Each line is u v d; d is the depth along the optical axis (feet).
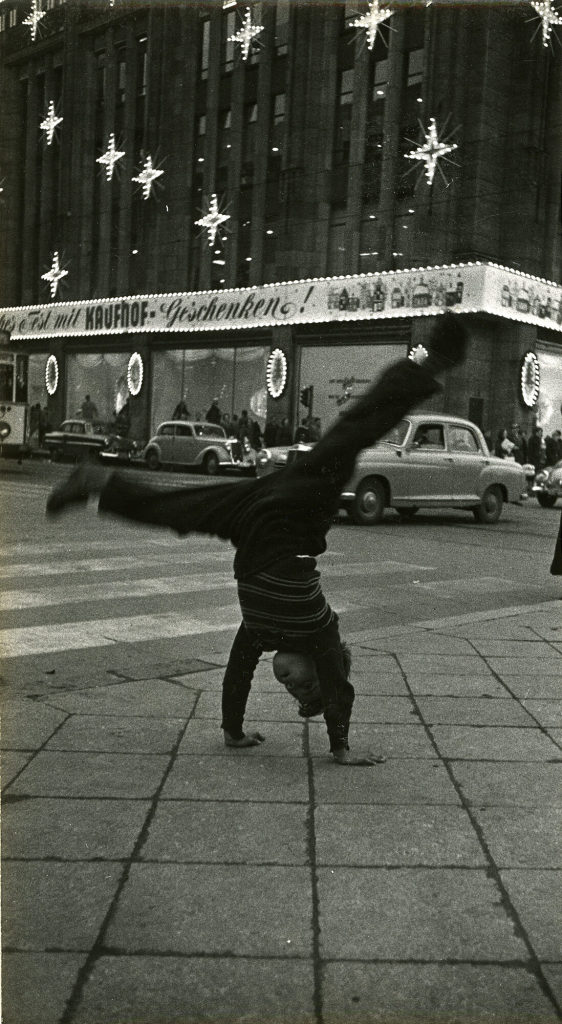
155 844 9.66
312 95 102.53
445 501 51.31
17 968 7.32
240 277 112.47
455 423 52.75
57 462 103.14
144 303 116.47
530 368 93.40
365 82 98.43
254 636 12.17
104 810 10.53
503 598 27.30
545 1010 6.99
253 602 11.51
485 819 10.52
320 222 103.30
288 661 11.82
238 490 11.69
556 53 95.45
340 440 11.06
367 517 48.75
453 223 94.32
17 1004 6.87
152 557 32.19
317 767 12.11
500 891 8.82
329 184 102.94
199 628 21.08
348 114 101.30
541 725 14.08
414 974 7.41
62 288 122.31
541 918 8.32
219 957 7.57
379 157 97.86
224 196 112.47
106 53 109.81
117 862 9.22
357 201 100.07
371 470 48.08
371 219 99.25
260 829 10.11
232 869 9.14
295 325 102.47
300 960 7.55
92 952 7.59
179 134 114.73
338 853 9.55
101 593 25.03
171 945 7.72
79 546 34.37
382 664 17.87
